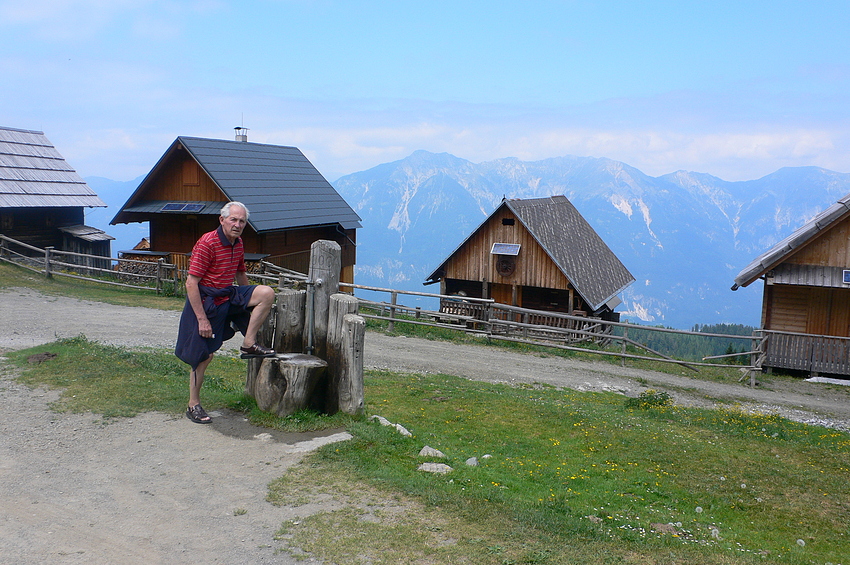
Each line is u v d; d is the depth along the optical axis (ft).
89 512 17.93
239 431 24.72
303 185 114.62
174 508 18.47
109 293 74.23
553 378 54.95
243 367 41.27
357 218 119.75
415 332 69.77
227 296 24.44
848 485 28.58
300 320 27.66
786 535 22.31
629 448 31.53
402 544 17.04
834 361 66.13
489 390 45.06
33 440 22.85
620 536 19.67
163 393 28.37
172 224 99.71
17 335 45.73
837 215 69.87
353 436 24.94
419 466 23.34
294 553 16.33
